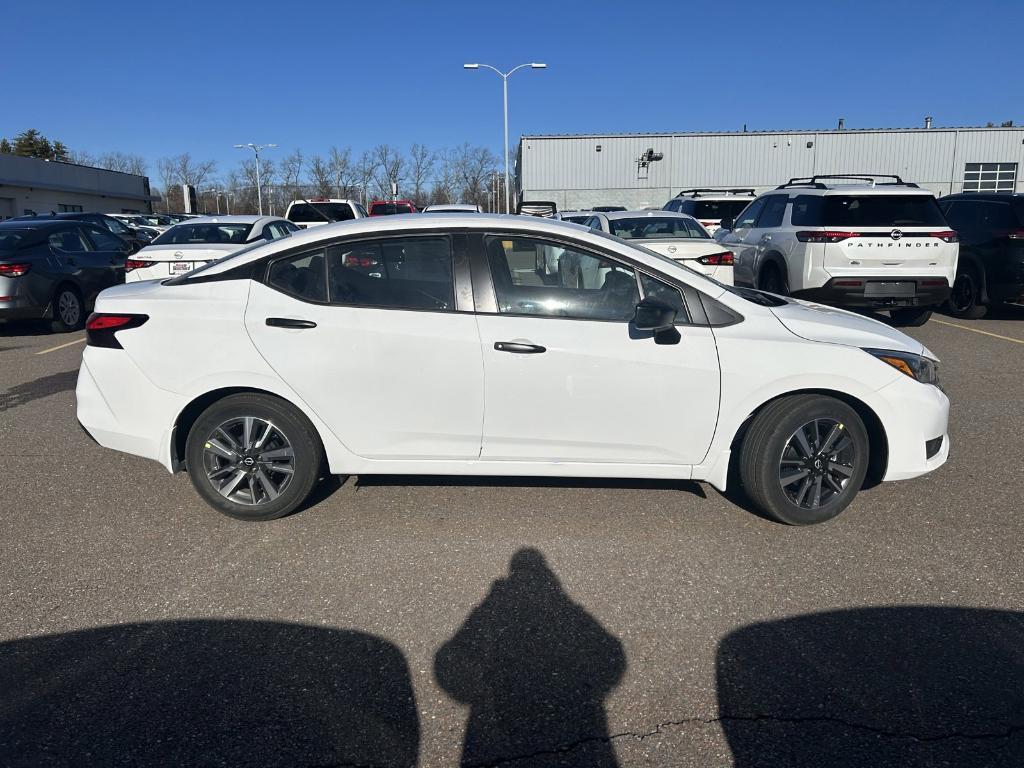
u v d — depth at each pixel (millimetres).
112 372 4066
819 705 2695
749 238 10711
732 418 3969
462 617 3258
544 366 3902
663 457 4051
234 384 3977
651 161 37188
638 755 2469
